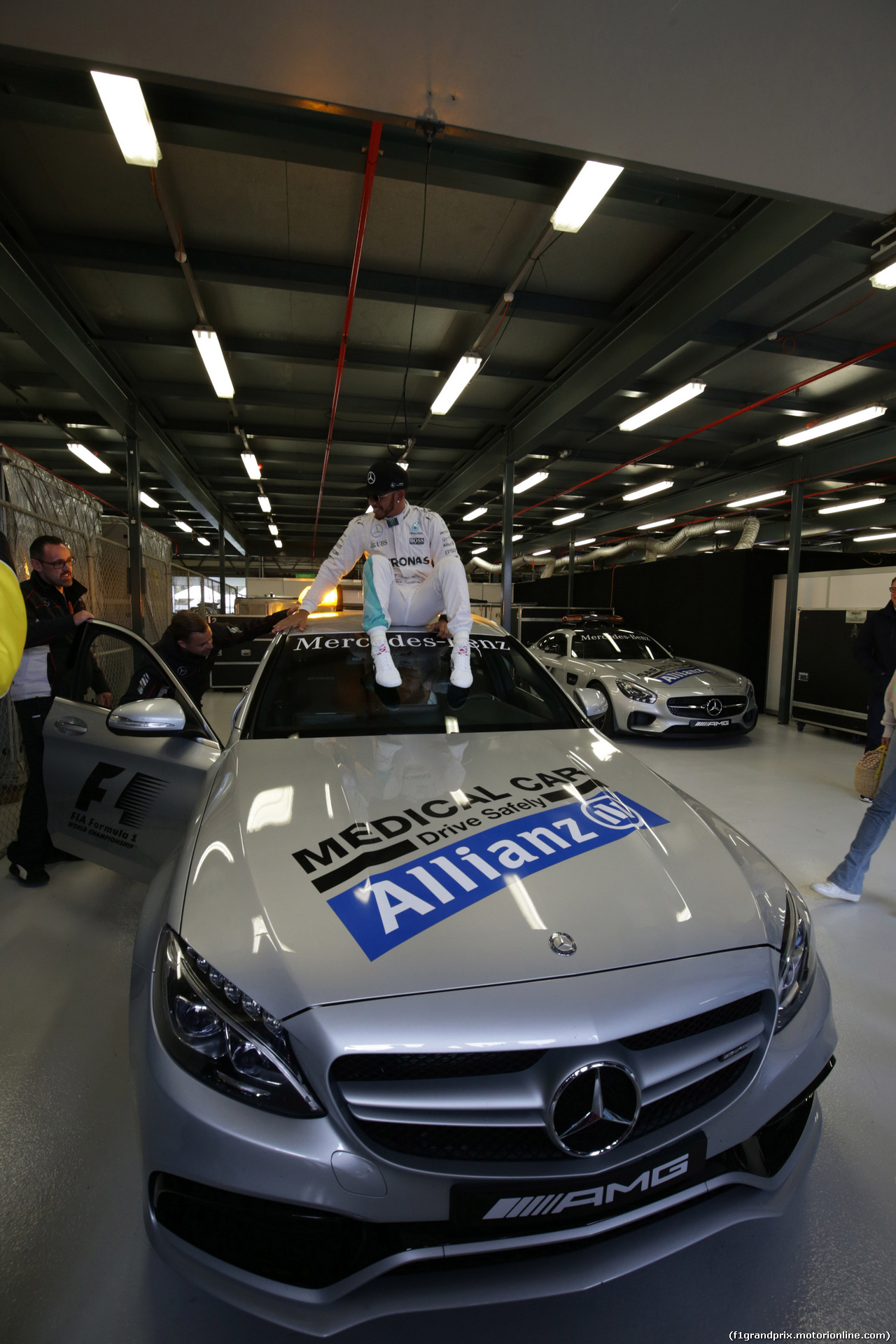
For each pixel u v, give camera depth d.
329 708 2.14
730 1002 1.09
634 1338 1.13
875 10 2.46
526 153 3.54
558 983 1.04
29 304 4.81
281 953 1.07
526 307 5.20
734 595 9.22
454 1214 0.97
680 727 6.21
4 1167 1.46
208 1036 1.03
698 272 4.60
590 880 1.26
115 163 3.79
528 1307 1.19
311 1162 0.95
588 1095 0.98
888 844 3.72
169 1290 1.20
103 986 2.18
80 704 2.46
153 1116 1.02
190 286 4.83
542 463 9.55
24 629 1.21
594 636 7.73
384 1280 0.98
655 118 2.80
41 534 4.73
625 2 2.32
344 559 2.44
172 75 2.59
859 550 16.83
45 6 2.26
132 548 7.76
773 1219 1.36
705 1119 1.07
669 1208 1.06
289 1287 0.96
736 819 4.16
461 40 2.43
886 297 5.04
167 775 2.11
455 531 17.12
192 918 1.16
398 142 3.46
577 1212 1.00
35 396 7.69
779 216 3.83
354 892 1.19
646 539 15.46
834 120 2.83
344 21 2.34
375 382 7.14
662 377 6.64
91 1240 1.29
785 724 7.90
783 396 7.13
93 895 2.90
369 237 4.48
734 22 2.41
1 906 2.79
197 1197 1.00
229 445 9.71
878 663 4.82
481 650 2.45
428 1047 0.96
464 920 1.13
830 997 1.34
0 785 4.00
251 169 3.84
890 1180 1.45
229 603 24.44
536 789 1.61
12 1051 1.85
